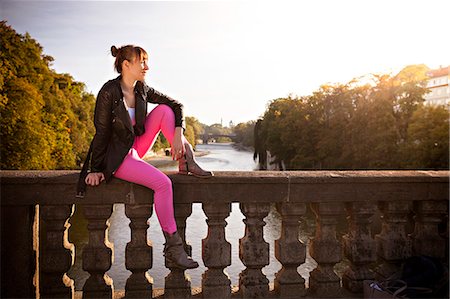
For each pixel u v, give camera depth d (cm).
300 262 344
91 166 301
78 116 5484
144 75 310
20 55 3462
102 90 292
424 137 3719
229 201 330
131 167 299
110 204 318
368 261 353
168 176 325
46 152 3544
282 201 336
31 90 3272
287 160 6519
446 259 365
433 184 356
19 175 309
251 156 12612
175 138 321
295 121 5947
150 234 1973
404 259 361
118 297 329
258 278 342
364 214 351
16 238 310
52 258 315
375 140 4141
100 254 321
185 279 336
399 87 4078
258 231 340
